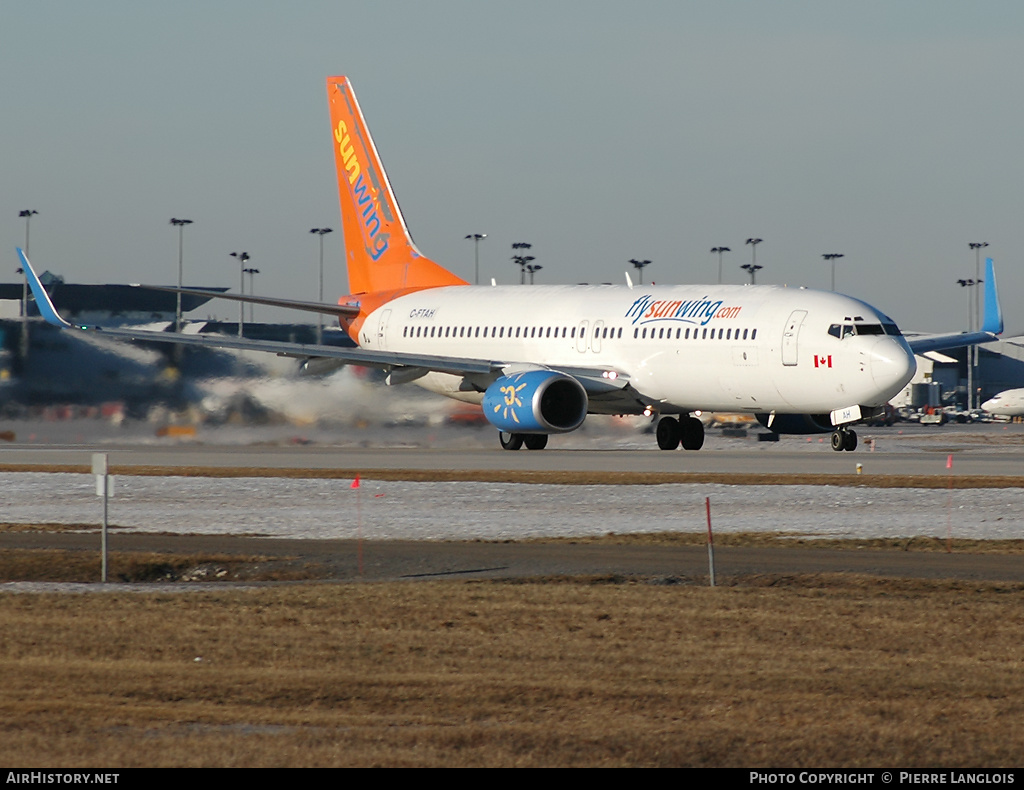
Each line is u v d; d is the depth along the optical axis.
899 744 48.00
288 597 76.31
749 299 176.88
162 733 48.78
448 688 55.81
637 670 59.25
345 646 63.88
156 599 75.88
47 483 141.62
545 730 49.31
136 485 138.88
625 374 187.38
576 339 193.25
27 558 91.31
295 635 66.25
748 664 60.38
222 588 80.75
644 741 47.97
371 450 191.12
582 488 132.12
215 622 69.38
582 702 53.69
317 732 48.91
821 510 116.31
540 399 176.38
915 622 68.88
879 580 81.12
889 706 53.09
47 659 61.12
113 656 61.81
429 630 67.38
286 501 125.25
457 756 46.03
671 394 183.38
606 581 82.31
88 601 75.31
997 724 50.66
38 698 54.03
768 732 49.38
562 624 68.69
